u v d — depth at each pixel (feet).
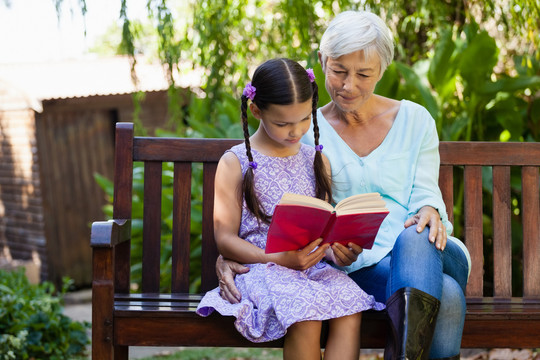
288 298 6.36
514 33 11.96
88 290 25.12
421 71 13.74
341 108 7.59
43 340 12.84
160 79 26.76
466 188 8.41
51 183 24.58
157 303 7.32
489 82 12.74
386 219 7.63
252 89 6.98
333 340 6.50
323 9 13.79
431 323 6.26
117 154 8.16
